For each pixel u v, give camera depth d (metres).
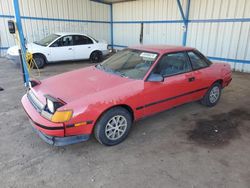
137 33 12.84
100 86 3.04
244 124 3.91
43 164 2.69
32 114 2.83
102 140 2.99
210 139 3.37
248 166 2.72
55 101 2.57
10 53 8.16
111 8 14.05
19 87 6.00
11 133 3.42
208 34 9.30
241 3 8.03
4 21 10.48
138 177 2.48
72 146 3.10
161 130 3.63
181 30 10.40
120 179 2.44
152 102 3.38
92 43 10.30
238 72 8.53
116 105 2.95
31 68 8.69
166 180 2.44
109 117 2.94
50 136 2.66
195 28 9.70
